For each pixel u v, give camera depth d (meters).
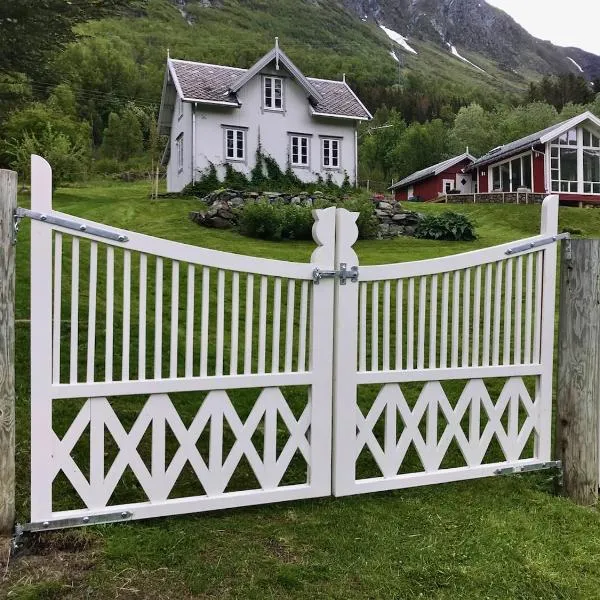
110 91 73.56
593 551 3.29
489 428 4.12
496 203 25.03
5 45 7.88
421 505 3.73
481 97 106.81
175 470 3.37
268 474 3.56
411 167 63.28
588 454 4.03
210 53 104.12
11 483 2.99
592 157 27.69
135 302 7.48
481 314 7.82
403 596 2.81
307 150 22.56
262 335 3.52
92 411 3.18
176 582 2.79
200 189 20.84
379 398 3.82
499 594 2.87
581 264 4.02
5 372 2.93
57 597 2.64
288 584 2.83
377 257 12.60
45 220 3.01
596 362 4.04
